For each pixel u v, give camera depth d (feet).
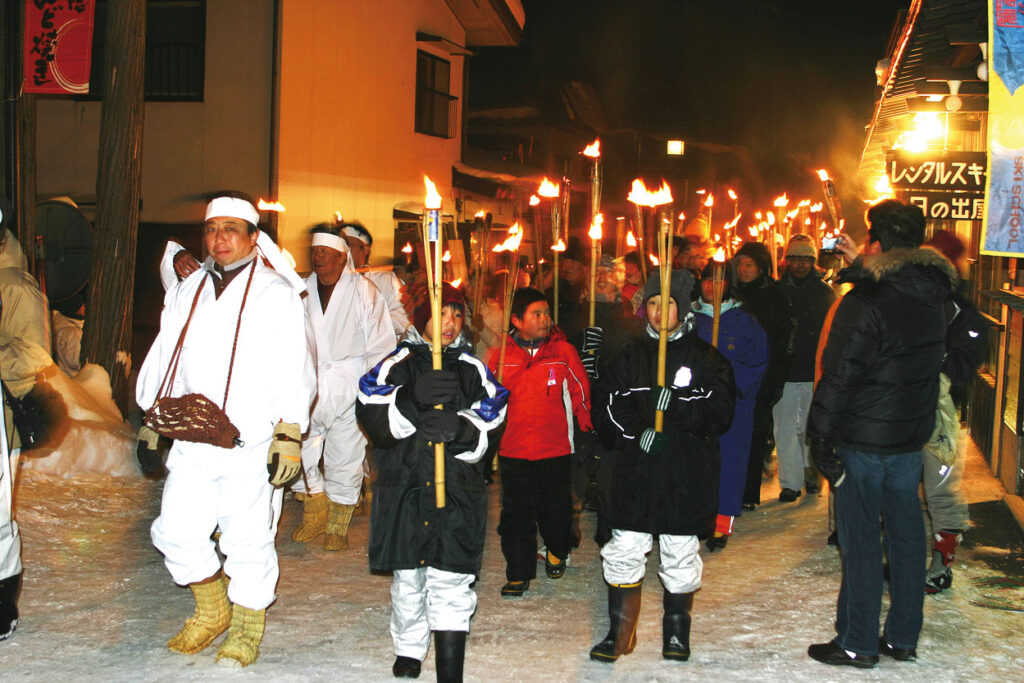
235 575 13.62
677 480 13.92
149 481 25.04
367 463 22.67
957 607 16.74
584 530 22.58
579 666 13.96
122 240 29.76
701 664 14.07
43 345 15.74
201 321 13.73
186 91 51.19
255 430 13.62
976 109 27.14
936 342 13.96
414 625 13.37
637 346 14.44
